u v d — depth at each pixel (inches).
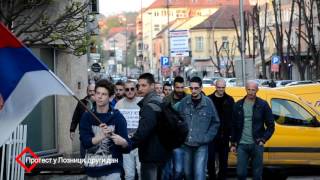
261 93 621.3
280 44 2406.5
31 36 541.3
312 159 615.8
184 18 5462.6
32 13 562.9
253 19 2878.9
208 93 644.1
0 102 279.3
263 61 2652.6
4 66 277.7
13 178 474.9
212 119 485.4
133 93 493.7
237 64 1181.1
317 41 2596.0
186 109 483.8
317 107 735.7
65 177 557.6
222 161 563.5
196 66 4776.1
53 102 738.2
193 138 478.3
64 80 746.8
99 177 319.0
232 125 481.4
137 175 481.4
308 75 2635.3
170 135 380.2
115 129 319.6
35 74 279.4
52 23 529.0
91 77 1509.6
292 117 618.2
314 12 2615.7
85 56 799.7
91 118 318.7
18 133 477.1
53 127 739.4
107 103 320.2
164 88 649.0
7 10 481.1
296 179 618.8
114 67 3735.2
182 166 492.1
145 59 5910.4
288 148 612.7
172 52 1765.5
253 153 476.7
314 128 616.1
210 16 4877.0
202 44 4800.7
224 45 4020.7
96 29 725.3
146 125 372.8
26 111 281.0
